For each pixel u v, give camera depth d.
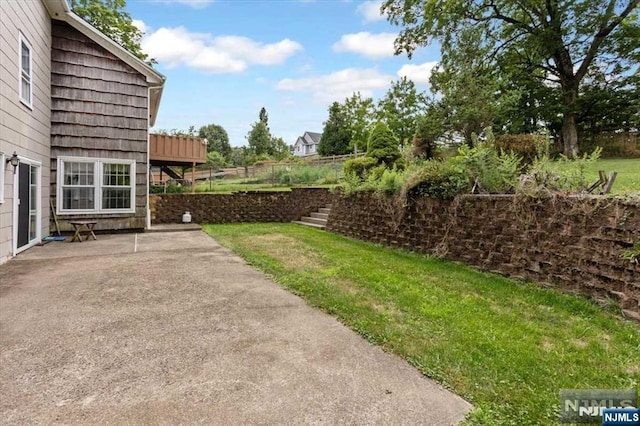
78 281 4.67
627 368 2.51
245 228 10.45
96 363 2.55
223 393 2.20
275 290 4.35
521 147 7.38
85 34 8.84
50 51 8.43
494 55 19.03
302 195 12.43
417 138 12.77
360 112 33.50
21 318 3.38
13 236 6.25
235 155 42.38
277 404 2.09
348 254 6.54
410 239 6.89
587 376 2.39
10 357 2.62
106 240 8.16
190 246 7.37
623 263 3.66
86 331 3.10
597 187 4.43
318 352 2.75
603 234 3.88
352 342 2.93
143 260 5.99
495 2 18.23
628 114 17.75
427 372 2.45
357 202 8.59
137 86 9.53
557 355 2.69
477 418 1.97
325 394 2.20
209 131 44.81
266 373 2.43
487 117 12.22
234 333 3.09
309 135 53.00
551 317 3.49
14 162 6.07
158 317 3.44
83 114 8.88
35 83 7.39
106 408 2.04
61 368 2.48
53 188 8.59
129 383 2.30
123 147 9.38
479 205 5.54
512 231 5.00
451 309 3.65
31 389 2.22
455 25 17.83
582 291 4.07
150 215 11.11
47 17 8.16
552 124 19.20
